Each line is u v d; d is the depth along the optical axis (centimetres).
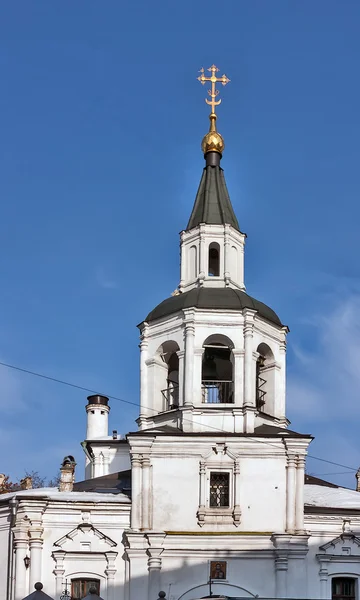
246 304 5419
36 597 4228
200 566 5062
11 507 5212
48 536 5156
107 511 5188
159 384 5491
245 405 5284
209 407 5300
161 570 5059
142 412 5456
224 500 5175
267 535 5084
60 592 5069
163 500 5150
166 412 5369
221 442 5200
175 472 5184
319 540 5191
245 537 5078
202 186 5969
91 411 7019
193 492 5159
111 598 5088
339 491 5659
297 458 5212
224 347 5453
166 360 5581
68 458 5603
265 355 5575
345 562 5181
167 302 5562
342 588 5175
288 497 5159
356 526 5241
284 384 5562
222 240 5741
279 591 5025
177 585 5034
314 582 5116
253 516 5134
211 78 6222
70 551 5131
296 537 5088
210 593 4869
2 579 5203
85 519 5178
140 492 5156
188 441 5203
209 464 5194
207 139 6066
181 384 5350
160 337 5509
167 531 5088
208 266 5719
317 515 5209
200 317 5391
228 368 5600
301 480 5188
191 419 5272
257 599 4234
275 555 5072
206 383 5509
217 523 5128
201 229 5734
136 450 5200
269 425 5381
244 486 5175
